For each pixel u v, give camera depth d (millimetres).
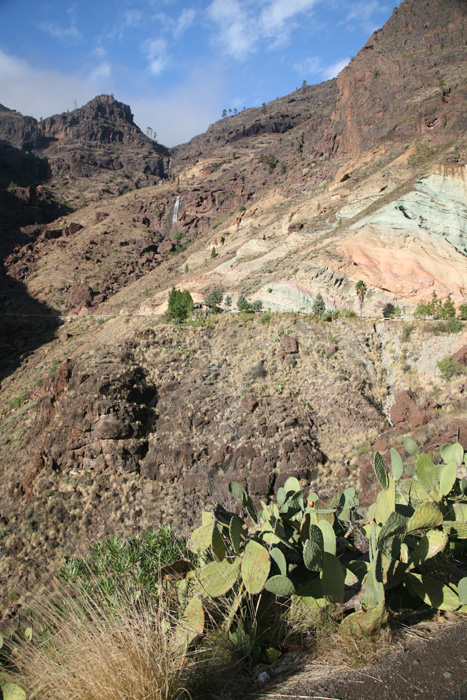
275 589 3000
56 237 104312
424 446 20781
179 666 2814
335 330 36781
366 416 27469
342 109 93312
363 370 32562
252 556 3174
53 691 2799
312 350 34250
